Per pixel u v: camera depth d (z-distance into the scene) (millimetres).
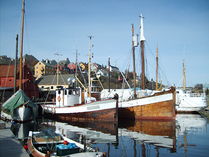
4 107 31656
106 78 84562
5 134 19344
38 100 56719
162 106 34250
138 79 65250
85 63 98312
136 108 36094
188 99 55219
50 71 114500
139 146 19203
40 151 12797
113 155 16188
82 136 23453
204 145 19516
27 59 139500
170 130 27922
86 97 39688
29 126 29547
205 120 39031
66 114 35656
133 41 41188
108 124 31625
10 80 61781
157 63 53000
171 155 16156
